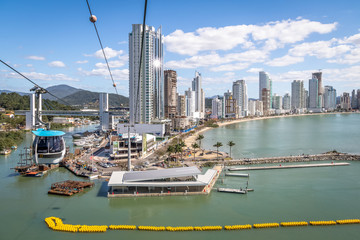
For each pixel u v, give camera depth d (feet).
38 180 466.29
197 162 592.60
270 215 332.39
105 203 368.27
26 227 301.22
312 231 296.10
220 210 347.36
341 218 326.24
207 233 290.76
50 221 309.63
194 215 333.01
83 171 508.12
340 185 446.19
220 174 511.81
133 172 427.74
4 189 419.54
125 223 312.29
